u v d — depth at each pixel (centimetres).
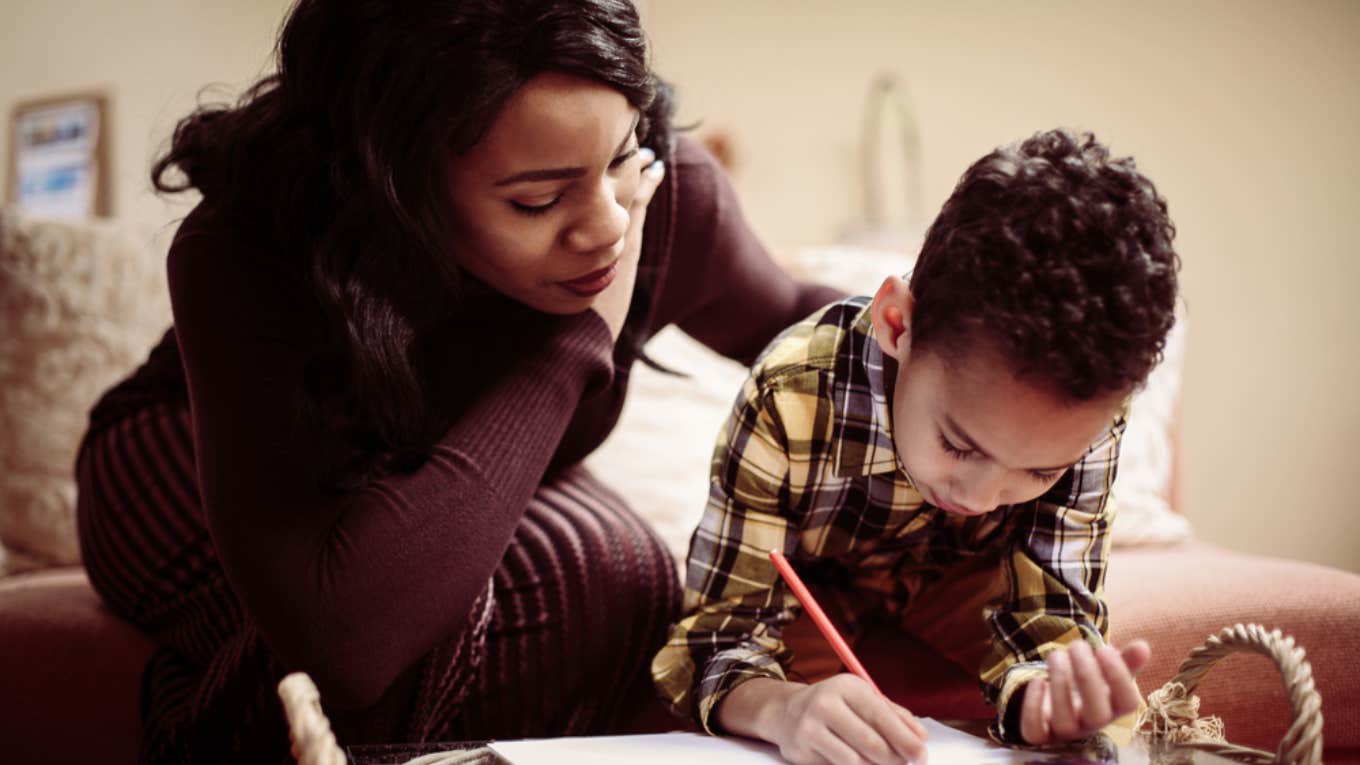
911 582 104
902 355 78
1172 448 159
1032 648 84
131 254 159
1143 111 212
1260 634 71
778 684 80
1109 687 67
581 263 83
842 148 228
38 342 151
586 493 111
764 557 90
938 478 75
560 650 98
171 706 97
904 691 102
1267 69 204
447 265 83
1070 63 215
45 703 111
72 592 126
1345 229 203
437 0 75
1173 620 101
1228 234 209
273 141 85
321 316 87
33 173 245
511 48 74
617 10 79
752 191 232
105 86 242
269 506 80
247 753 89
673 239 107
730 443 90
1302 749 63
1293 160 204
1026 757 72
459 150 76
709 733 83
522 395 89
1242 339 210
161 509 105
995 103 220
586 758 73
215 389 83
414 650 82
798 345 90
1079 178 70
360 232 83
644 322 108
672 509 145
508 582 98
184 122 96
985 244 70
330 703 81
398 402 85
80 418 151
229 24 237
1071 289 66
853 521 93
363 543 79
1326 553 208
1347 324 204
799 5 229
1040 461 70
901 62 224
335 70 81
